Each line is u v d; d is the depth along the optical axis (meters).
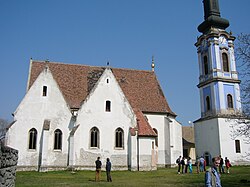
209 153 52.19
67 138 38.75
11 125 37.66
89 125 38.94
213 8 58.03
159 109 46.50
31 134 38.19
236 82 54.41
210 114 53.66
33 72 44.94
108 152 38.72
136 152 38.56
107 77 41.16
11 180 10.98
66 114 39.44
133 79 50.28
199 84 57.38
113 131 39.50
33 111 38.78
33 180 26.31
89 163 37.81
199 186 21.58
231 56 55.69
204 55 57.56
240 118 26.36
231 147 50.06
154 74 52.62
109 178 25.89
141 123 40.97
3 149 9.57
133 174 33.22
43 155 36.66
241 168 42.28
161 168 42.75
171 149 44.66
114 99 40.59
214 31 56.06
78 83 45.34
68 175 31.91
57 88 40.06
